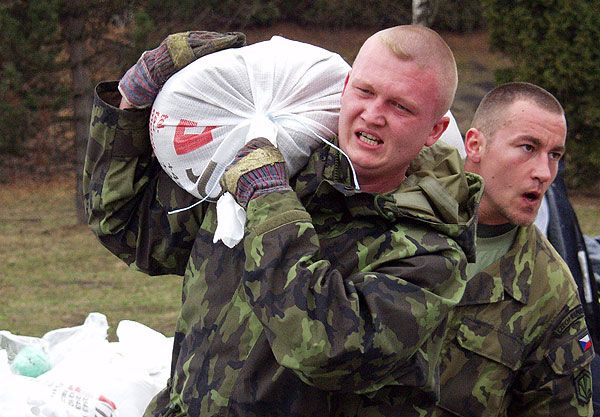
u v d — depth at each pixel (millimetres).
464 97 20312
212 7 19703
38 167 22156
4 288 13289
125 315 11617
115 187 3525
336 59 3410
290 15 27625
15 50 17922
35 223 18453
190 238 3508
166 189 3520
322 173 3145
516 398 4008
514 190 3930
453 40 27906
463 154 4047
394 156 3049
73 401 4277
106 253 15883
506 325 3873
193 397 3123
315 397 3021
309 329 2789
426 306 2871
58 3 17859
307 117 3264
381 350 2809
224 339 3100
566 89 18109
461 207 3201
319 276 2846
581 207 18672
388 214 3008
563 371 3895
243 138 3260
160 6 18875
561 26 17719
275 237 2885
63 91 18750
